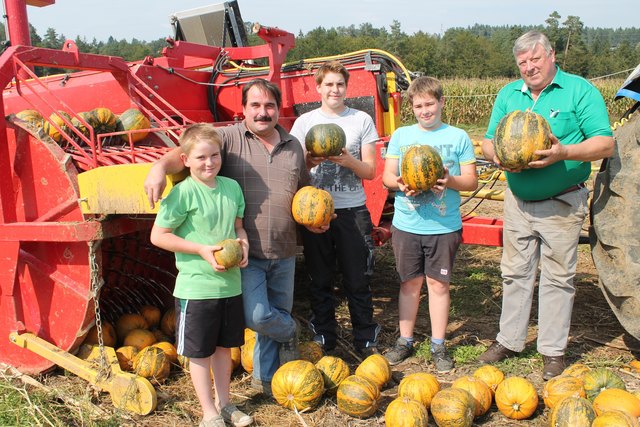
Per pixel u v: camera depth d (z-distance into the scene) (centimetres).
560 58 7438
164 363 477
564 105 457
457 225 492
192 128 388
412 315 521
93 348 479
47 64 484
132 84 559
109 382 445
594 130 451
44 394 454
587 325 598
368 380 433
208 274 392
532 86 466
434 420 419
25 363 495
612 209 477
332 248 520
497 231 580
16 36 684
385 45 9494
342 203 505
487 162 689
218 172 427
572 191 471
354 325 537
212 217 394
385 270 799
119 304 584
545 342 490
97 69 525
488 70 9019
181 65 718
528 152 432
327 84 495
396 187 496
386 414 399
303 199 439
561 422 376
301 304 674
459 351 533
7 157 473
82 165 478
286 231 441
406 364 521
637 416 382
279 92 429
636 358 524
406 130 503
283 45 709
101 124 526
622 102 2905
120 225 457
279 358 465
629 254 462
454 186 474
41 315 489
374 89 668
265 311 433
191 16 849
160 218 385
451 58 9288
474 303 671
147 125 549
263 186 431
